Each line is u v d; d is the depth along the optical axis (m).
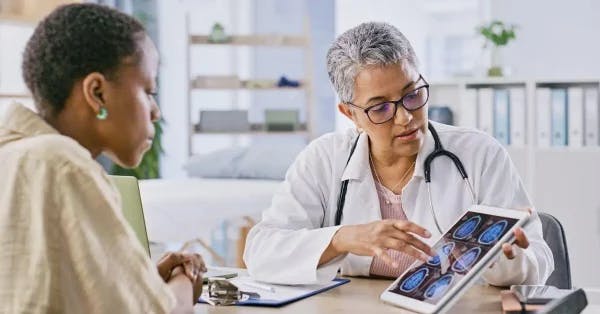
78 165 0.98
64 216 0.96
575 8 4.20
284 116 5.06
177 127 5.60
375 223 1.47
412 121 1.58
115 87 1.06
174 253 1.34
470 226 1.38
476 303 1.38
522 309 1.26
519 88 3.75
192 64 5.71
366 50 1.54
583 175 3.60
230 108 5.94
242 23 5.81
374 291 1.50
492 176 1.69
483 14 4.86
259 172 4.38
